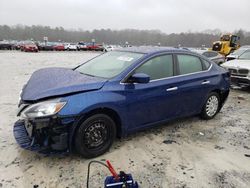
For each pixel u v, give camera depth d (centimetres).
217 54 1332
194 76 468
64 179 306
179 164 349
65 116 310
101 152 357
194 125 496
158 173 325
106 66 416
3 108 552
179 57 453
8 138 401
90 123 337
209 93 509
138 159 356
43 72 433
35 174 312
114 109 354
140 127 402
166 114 433
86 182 302
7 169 319
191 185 304
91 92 337
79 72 426
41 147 322
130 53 431
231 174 330
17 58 2089
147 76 362
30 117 305
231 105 668
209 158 369
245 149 404
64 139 321
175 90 430
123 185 251
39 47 4122
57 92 323
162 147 396
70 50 4609
